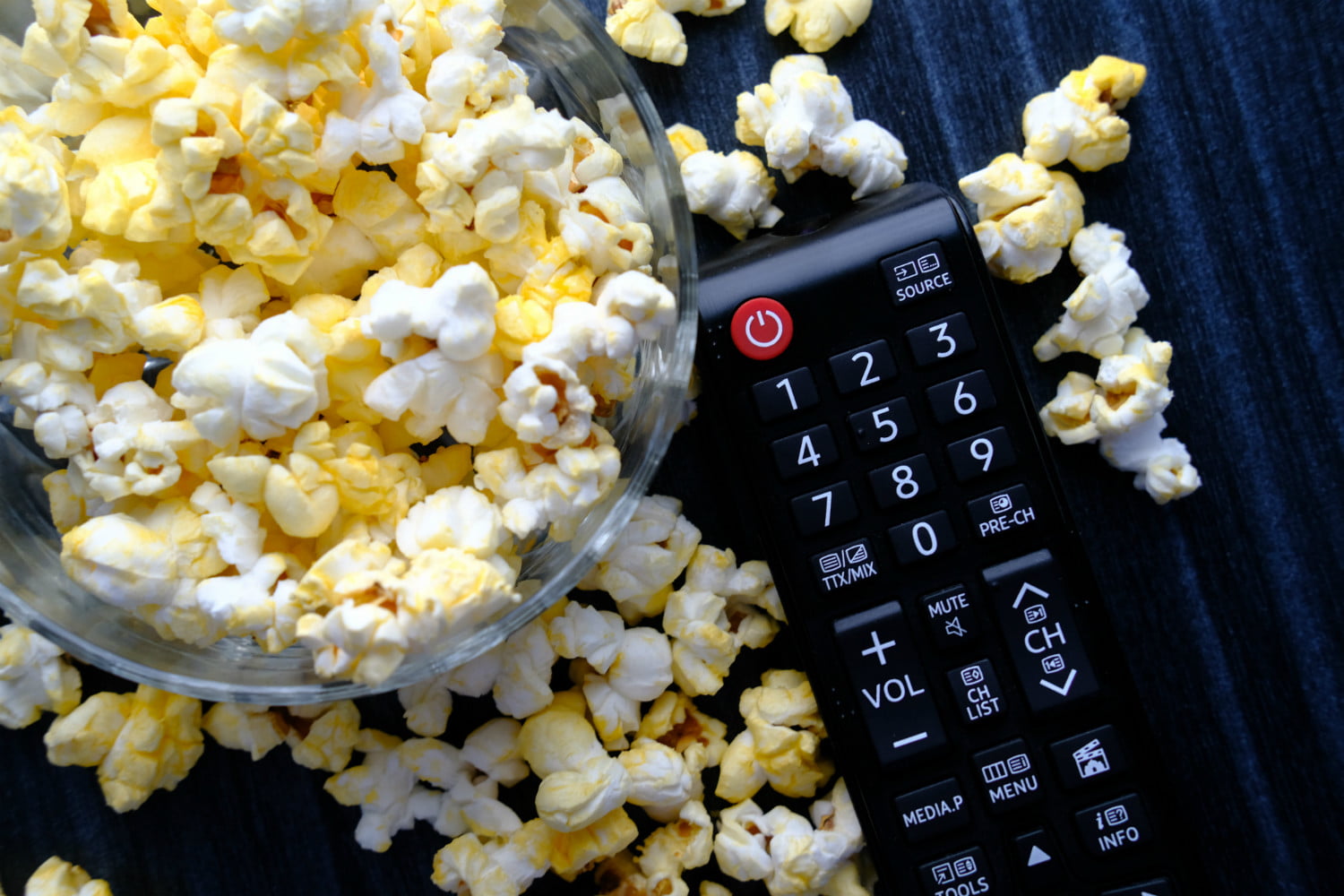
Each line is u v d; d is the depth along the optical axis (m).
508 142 0.28
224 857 0.32
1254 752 0.33
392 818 0.32
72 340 0.28
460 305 0.28
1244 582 0.33
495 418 0.29
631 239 0.29
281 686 0.29
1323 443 0.33
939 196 0.31
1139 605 0.33
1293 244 0.33
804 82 0.32
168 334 0.28
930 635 0.31
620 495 0.30
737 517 0.33
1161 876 0.30
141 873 0.32
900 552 0.31
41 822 0.32
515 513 0.29
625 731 0.32
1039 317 0.33
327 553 0.28
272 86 0.28
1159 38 0.33
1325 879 0.32
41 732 0.32
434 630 0.27
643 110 0.30
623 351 0.29
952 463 0.31
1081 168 0.33
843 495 0.31
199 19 0.28
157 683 0.29
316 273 0.29
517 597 0.29
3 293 0.28
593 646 0.32
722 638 0.32
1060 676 0.30
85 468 0.28
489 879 0.31
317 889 0.32
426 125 0.29
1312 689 0.33
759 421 0.31
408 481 0.29
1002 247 0.32
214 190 0.28
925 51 0.33
